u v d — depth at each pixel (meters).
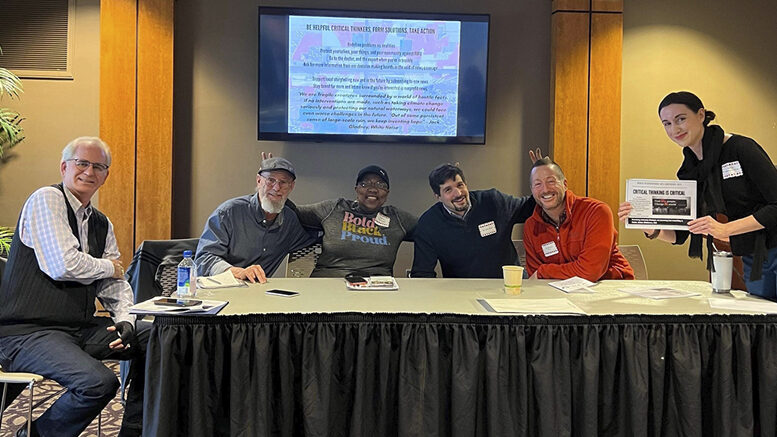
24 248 2.24
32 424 2.12
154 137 4.17
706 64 4.56
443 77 4.34
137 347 2.33
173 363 1.81
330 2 4.39
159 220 4.20
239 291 2.29
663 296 2.23
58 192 2.29
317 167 4.44
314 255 3.44
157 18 4.15
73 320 2.31
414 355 1.87
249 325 1.85
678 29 4.54
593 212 2.73
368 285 2.40
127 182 4.14
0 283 2.30
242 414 1.82
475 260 3.33
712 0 4.54
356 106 4.34
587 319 1.89
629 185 2.29
